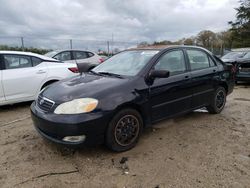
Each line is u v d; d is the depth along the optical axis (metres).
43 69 5.84
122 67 4.16
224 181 2.77
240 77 9.10
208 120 4.84
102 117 3.13
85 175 2.90
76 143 3.07
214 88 4.99
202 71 4.67
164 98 3.90
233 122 4.73
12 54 5.53
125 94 3.38
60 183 2.75
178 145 3.69
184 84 4.21
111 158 3.28
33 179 2.81
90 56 11.09
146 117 3.68
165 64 4.06
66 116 3.04
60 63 6.27
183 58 4.41
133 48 4.77
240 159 3.26
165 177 2.85
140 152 3.46
